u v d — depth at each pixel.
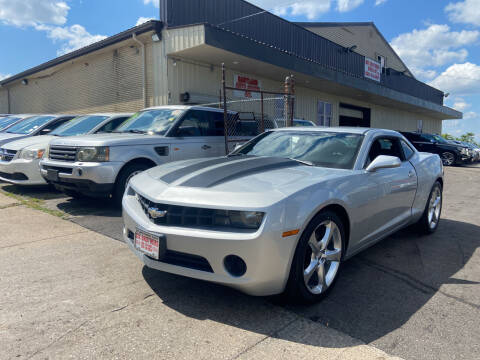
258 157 3.64
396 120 26.69
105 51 13.95
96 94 14.86
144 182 3.14
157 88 12.05
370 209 3.34
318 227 2.79
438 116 31.39
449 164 16.81
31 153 6.39
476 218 5.91
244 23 13.66
